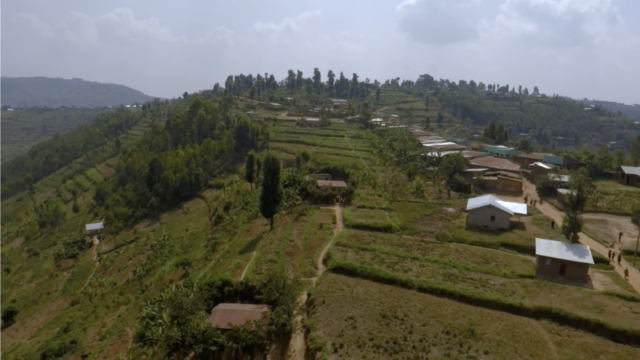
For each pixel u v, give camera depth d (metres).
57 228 109.25
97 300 60.28
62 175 153.00
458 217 67.06
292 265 48.91
